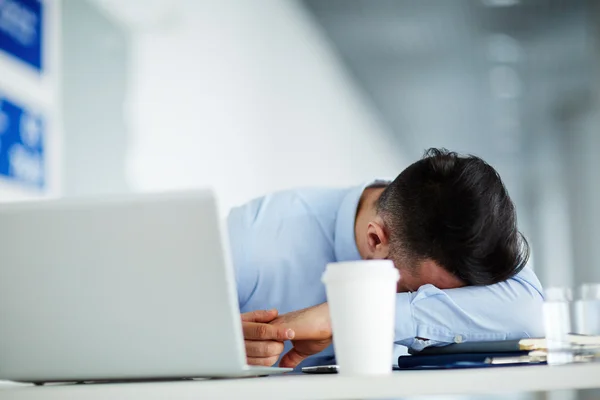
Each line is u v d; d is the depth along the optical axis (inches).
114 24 132.3
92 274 33.3
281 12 229.1
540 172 323.0
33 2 105.5
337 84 278.4
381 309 33.0
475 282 50.9
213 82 177.3
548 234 319.0
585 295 39.2
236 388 31.1
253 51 206.7
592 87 284.8
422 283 53.8
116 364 35.8
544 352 37.6
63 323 34.8
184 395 31.5
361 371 32.8
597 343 37.9
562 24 256.2
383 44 268.1
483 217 50.5
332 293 33.5
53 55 111.5
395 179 56.7
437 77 293.1
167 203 31.5
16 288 34.4
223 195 180.9
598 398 51.8
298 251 72.6
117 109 132.0
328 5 240.8
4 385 41.1
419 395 30.0
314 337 47.0
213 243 31.8
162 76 150.5
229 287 32.6
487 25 253.8
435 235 51.2
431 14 245.1
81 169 119.2
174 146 154.9
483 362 37.8
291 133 233.6
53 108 111.1
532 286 51.6
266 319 48.3
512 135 325.4
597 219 306.0
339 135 276.4
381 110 319.3
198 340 33.9
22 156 102.3
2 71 97.7
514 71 288.0
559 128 311.4
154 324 33.9
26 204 32.9
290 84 235.3
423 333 47.7
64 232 32.8
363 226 65.8
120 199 32.0
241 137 194.9
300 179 238.8
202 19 171.6
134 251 32.5
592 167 303.4
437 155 54.7
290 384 30.7
